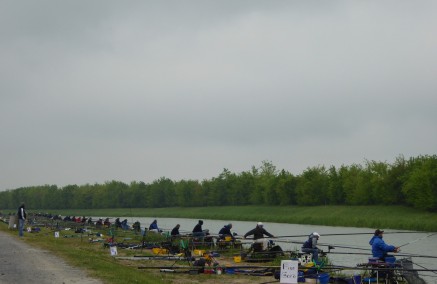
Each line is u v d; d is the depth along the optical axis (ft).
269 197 378.12
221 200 444.14
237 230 219.00
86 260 69.67
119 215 469.57
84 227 181.47
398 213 258.57
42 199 624.59
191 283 62.59
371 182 286.66
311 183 339.98
